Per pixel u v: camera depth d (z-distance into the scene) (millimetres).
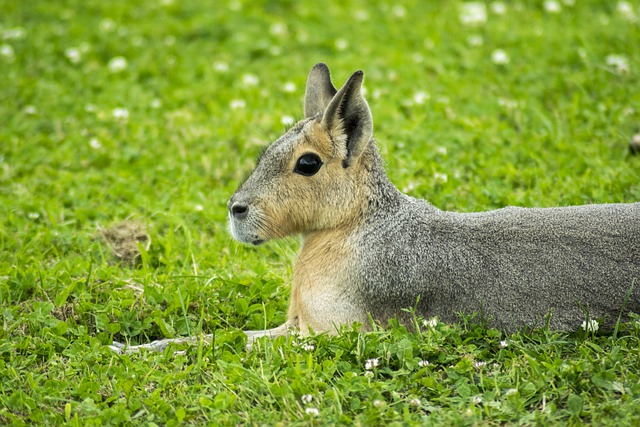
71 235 12422
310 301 9750
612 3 20391
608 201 12070
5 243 12242
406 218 9797
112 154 15031
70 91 17500
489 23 19625
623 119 14625
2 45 19453
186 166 14484
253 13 20641
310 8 20922
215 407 8289
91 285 10750
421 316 9508
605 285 9242
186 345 9492
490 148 14266
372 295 9617
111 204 13422
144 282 10672
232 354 9367
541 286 9352
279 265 11836
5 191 13867
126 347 9742
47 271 11148
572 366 8508
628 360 8727
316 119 9859
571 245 9383
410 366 8781
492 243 9547
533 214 9719
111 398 8539
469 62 17812
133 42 19594
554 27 19188
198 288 10734
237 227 9945
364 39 19344
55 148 15398
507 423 8039
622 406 8023
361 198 9836
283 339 9352
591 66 16969
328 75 10797
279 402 8352
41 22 20859
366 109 9578
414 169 13523
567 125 14938
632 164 13344
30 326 9906
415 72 17484
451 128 15094
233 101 16359
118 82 17750
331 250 9820
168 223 12766
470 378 8680
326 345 9180
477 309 9477
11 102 17016
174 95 17141
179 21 20688
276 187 9812
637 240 9281
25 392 8750
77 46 19453
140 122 16094
